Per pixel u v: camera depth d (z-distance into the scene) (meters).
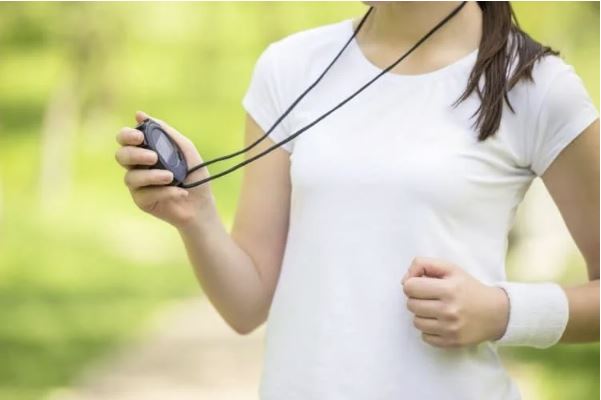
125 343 9.66
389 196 1.90
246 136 2.24
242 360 8.85
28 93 15.46
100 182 15.25
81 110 15.46
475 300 1.84
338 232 1.93
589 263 2.07
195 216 2.07
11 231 13.92
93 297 11.58
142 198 1.98
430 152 1.90
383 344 1.91
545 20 8.47
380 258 1.91
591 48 8.59
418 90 1.97
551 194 2.03
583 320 1.94
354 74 2.04
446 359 1.91
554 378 7.14
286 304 2.00
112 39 15.41
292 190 2.03
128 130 1.93
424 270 1.83
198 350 9.26
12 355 9.11
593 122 1.96
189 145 2.03
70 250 13.42
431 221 1.89
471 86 1.92
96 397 7.90
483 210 1.93
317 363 1.93
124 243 13.78
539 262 8.23
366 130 1.96
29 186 15.17
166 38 15.59
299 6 14.55
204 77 15.71
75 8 15.17
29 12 15.11
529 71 1.93
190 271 12.83
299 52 2.15
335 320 1.93
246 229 2.21
